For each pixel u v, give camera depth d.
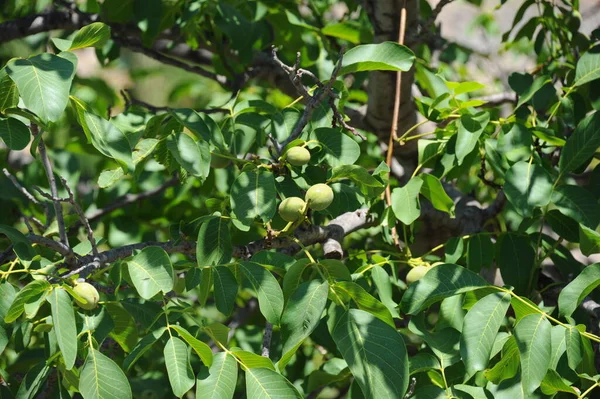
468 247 3.87
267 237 3.24
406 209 3.55
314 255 5.16
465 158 4.00
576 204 3.57
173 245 3.31
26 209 5.46
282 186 3.36
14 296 2.85
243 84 5.75
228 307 3.00
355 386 3.37
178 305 3.05
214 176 5.27
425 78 4.80
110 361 2.72
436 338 3.13
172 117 3.41
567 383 2.84
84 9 6.46
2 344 2.80
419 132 5.15
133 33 5.74
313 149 3.47
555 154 4.33
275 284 2.91
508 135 3.88
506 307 2.82
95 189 5.43
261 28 5.21
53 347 2.99
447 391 2.91
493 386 2.96
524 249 3.91
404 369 2.64
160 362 4.96
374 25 4.58
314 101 3.20
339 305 2.91
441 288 2.93
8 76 2.62
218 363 2.74
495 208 4.81
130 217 5.45
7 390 3.63
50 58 2.58
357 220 4.07
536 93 4.29
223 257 3.13
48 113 2.46
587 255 3.52
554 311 3.83
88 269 2.97
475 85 4.32
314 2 6.46
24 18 5.62
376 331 2.69
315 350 5.23
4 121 2.71
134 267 2.84
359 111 5.53
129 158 2.85
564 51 5.27
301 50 5.59
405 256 3.85
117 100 6.76
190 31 5.27
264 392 2.70
